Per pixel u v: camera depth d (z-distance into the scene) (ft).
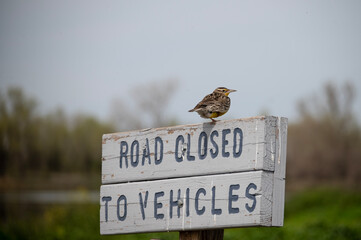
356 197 78.18
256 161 15.97
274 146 16.08
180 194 17.52
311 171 112.37
